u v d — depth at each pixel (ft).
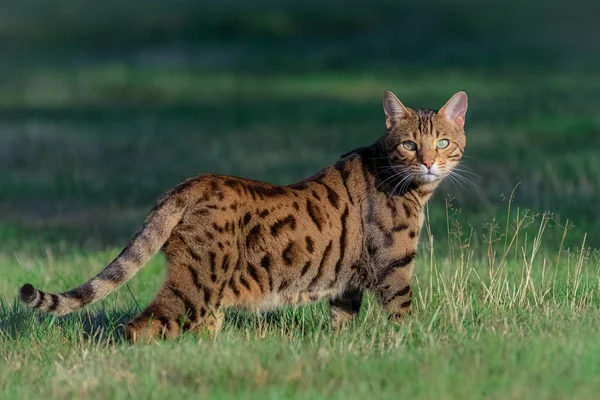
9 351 47.83
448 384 37.76
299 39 254.47
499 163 110.32
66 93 197.67
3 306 57.16
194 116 168.35
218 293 46.78
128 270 46.03
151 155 131.23
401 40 244.42
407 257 51.47
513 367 39.32
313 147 132.57
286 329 51.47
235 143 139.03
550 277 57.72
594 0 279.69
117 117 168.55
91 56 245.04
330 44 245.86
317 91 191.11
